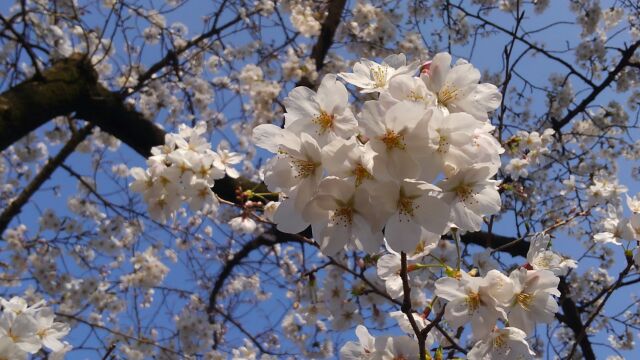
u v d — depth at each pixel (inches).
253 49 287.3
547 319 71.1
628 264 110.6
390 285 87.5
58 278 240.2
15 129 171.5
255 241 272.1
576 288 248.5
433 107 57.3
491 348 72.8
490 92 67.5
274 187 63.9
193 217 264.2
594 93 263.7
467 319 69.1
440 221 60.2
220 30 246.8
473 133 61.6
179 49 254.4
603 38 305.6
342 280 148.5
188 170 109.9
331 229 60.8
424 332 69.4
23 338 76.7
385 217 59.1
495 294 69.9
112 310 239.3
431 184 57.4
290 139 61.9
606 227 116.8
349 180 59.0
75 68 199.2
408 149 58.0
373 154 57.9
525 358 74.7
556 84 289.0
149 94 270.8
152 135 214.7
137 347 229.3
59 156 246.7
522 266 79.6
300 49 281.6
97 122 211.8
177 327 242.2
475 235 226.1
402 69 64.8
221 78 292.2
